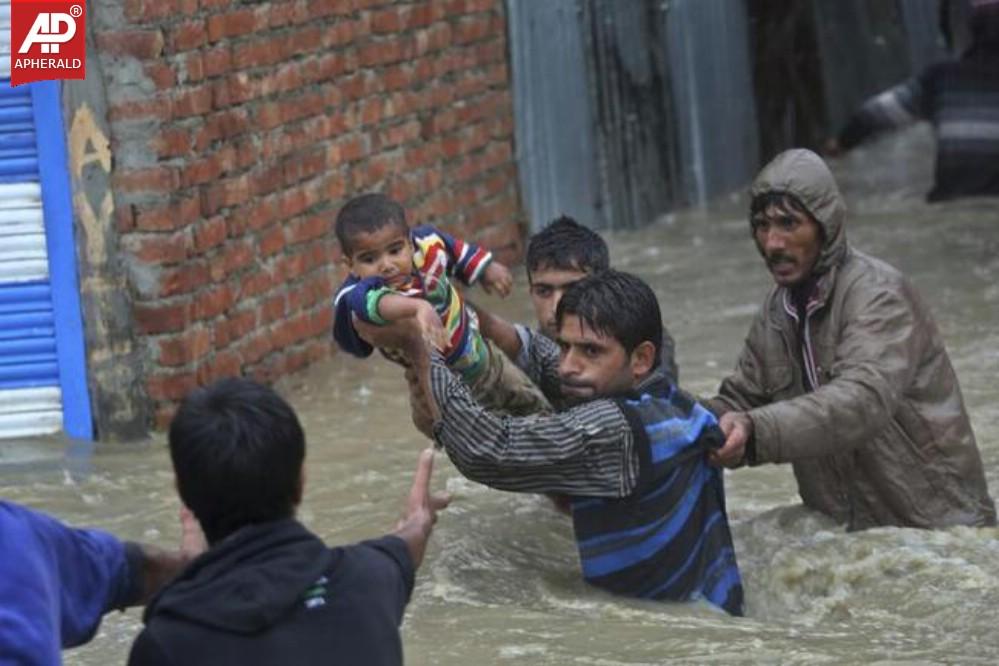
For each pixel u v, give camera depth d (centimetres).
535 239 939
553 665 771
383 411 1230
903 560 873
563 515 987
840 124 2175
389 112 1458
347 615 545
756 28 2048
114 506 1055
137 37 1164
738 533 943
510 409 936
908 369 885
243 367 1267
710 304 1495
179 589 544
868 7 2247
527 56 1658
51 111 1172
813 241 889
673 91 1881
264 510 557
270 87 1298
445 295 912
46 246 1185
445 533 951
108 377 1192
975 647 788
